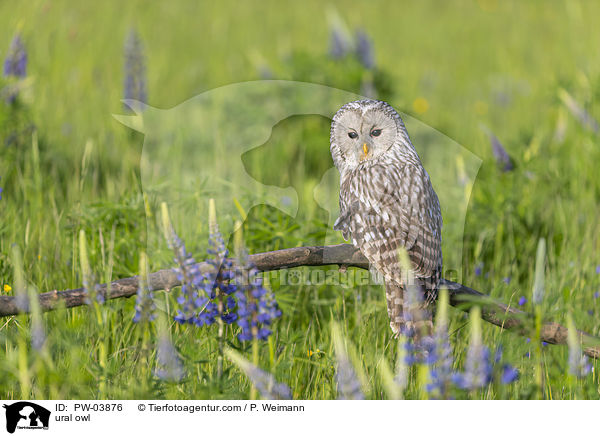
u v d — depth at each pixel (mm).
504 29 32188
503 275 10234
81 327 7066
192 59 24141
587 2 31891
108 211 9453
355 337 8148
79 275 8875
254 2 34125
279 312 6504
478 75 26188
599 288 9648
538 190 12117
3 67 12273
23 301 6625
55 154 12367
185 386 6684
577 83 15852
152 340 7172
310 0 35750
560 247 11008
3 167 11477
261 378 5840
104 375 6348
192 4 31594
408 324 7148
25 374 6199
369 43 15672
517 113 21234
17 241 9508
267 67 16562
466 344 8070
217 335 6984
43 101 15250
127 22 24531
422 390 6188
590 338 7281
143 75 14477
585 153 13664
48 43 17656
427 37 30672
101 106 16656
